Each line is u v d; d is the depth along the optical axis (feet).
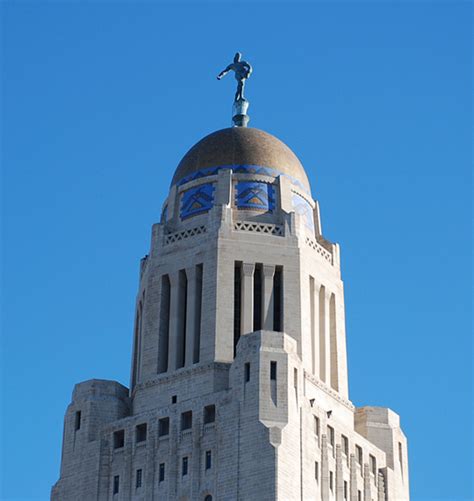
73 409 495.00
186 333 487.20
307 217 515.91
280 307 489.67
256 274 494.18
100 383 496.23
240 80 554.05
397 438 510.58
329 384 496.23
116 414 490.49
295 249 497.05
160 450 469.57
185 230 504.02
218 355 475.72
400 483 503.61
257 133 526.16
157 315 495.00
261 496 436.76
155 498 462.19
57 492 483.10
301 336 483.51
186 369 478.18
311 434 463.01
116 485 473.67
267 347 459.32
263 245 495.00
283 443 444.14
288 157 522.47
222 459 451.53
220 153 516.32
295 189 515.09
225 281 487.20
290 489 441.68
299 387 460.96
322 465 465.06
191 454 461.37
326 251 516.32
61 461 489.67
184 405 469.57
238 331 485.15
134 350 513.45
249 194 506.07
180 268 498.28
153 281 501.15
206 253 493.77
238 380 459.32
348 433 485.97
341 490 470.80
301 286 491.72
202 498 452.35
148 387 485.15
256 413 449.48
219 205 500.74
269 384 453.58
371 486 489.67
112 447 479.82
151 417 475.31
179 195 515.91
